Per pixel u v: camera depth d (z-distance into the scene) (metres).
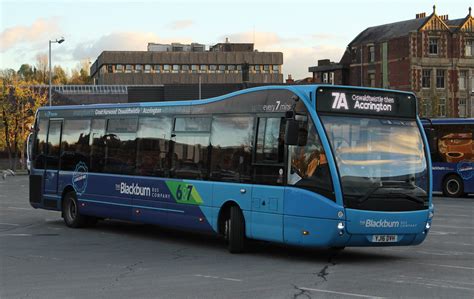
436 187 32.25
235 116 13.70
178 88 85.31
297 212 12.06
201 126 14.58
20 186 41.75
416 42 74.81
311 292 9.24
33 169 20.09
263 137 12.97
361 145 12.05
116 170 16.95
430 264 12.02
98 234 17.09
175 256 13.12
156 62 136.12
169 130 15.45
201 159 14.44
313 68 88.12
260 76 138.62
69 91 86.81
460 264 12.02
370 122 12.28
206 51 139.75
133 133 16.53
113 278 10.50
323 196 11.73
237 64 138.50
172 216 15.08
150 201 15.74
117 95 87.25
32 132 20.41
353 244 11.80
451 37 75.75
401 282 10.06
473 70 76.25
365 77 80.69
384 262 12.27
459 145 31.64
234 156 13.58
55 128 19.42
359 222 11.60
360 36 82.88
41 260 12.54
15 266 11.80
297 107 12.28
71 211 18.61
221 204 13.71
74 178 18.41
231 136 13.73
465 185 31.38
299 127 12.00
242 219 13.31
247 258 12.81
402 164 12.30
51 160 19.41
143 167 16.06
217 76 137.62
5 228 18.44
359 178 11.80
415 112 12.88
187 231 17.89
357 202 11.66
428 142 13.73
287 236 12.26
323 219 11.67
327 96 12.09
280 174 12.48
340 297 8.88
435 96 73.56
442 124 32.09
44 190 19.59
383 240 11.94
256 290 9.42
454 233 17.28
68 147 18.81
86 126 18.22
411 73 74.50
